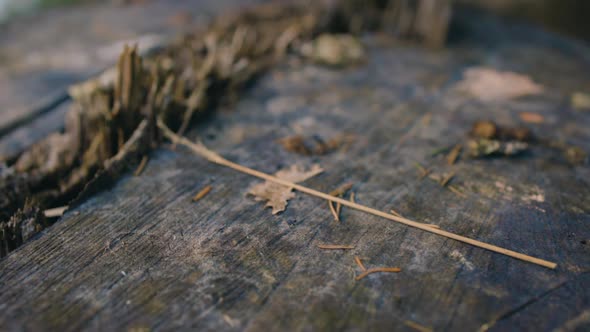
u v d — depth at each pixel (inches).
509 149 10.9
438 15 18.3
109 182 9.8
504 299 7.8
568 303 7.8
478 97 13.9
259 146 11.2
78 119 10.6
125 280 8.0
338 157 10.8
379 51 17.6
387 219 9.1
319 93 13.8
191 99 11.8
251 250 8.5
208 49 14.2
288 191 9.7
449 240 8.7
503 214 9.3
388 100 13.5
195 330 7.4
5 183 9.6
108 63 17.8
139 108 10.9
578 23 29.3
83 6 27.2
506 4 29.2
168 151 10.9
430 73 15.6
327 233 8.8
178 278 8.0
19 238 8.6
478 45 19.4
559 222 9.2
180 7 25.4
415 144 11.4
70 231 8.8
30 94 15.4
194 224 9.0
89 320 7.5
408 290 7.9
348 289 7.9
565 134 12.0
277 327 7.4
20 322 7.4
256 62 14.9
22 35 22.2
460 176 10.3
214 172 10.2
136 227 8.9
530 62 17.6
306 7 19.9
